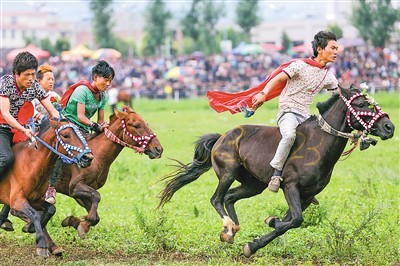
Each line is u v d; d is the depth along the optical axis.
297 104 13.50
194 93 59.41
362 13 69.00
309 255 13.53
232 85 59.72
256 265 13.09
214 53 87.88
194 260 13.66
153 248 14.22
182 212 17.69
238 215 17.16
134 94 58.75
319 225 15.33
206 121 41.84
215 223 16.12
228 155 13.96
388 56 58.12
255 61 65.50
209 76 62.69
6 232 15.73
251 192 14.30
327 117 13.10
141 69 65.19
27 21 129.50
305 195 13.37
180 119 43.53
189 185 21.62
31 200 13.31
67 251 14.30
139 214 14.96
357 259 13.09
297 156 13.12
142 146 14.53
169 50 86.75
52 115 13.51
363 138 12.86
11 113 13.39
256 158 13.55
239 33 93.81
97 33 89.25
